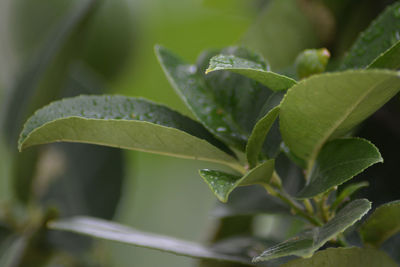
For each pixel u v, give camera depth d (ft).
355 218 1.00
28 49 1.96
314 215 1.15
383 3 1.57
